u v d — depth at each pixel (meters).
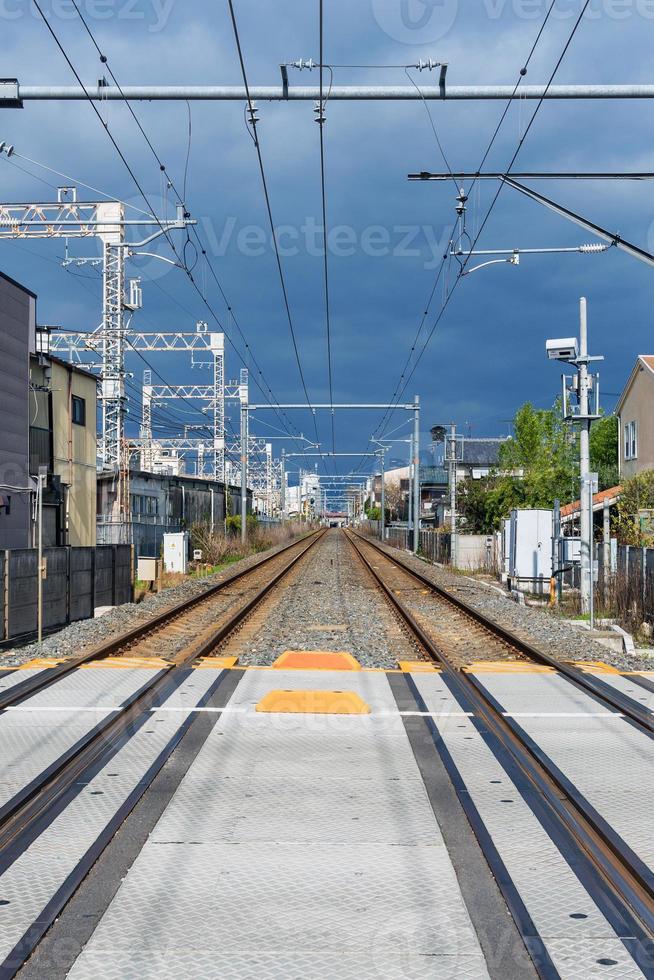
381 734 7.98
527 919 4.36
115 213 30.33
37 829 5.58
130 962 3.95
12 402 21.81
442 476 83.88
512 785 6.50
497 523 45.66
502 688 10.27
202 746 7.53
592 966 3.92
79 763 6.99
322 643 14.03
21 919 4.35
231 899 4.60
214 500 55.31
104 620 17.41
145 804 6.08
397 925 4.31
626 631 17.42
